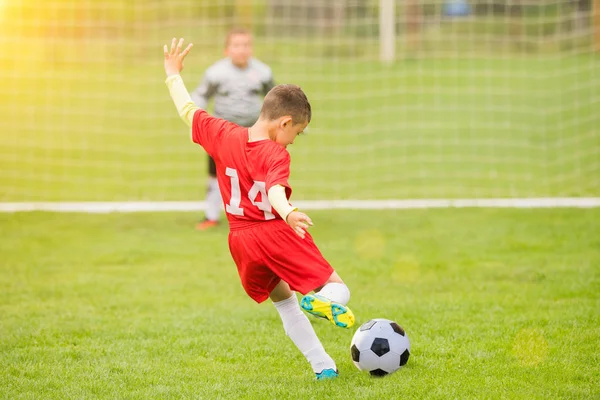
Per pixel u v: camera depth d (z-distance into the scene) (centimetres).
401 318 1822
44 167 4156
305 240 1296
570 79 5912
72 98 5819
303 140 4703
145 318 1858
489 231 2784
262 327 1780
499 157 4247
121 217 3145
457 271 2266
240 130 1336
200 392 1352
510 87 5816
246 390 1357
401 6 7175
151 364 1526
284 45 7188
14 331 1742
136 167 4191
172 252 2575
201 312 1908
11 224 2994
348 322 1198
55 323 1811
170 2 7969
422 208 3225
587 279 2133
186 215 3192
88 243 2698
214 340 1684
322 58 6719
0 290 2109
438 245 2600
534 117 5062
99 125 5131
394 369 1421
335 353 1582
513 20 7406
